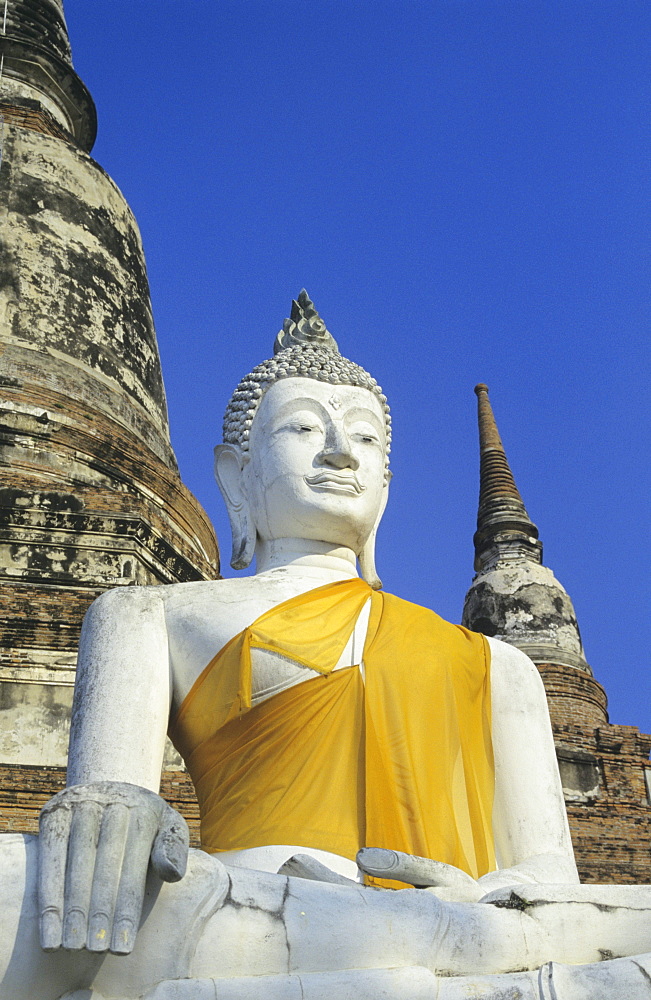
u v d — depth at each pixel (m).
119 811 5.18
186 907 5.11
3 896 5.00
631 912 5.62
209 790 6.99
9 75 24.47
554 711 18.75
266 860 6.48
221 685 7.06
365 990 4.99
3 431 19.38
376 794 6.71
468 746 7.26
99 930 4.86
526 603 20.52
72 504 17.97
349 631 7.34
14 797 13.72
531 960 5.41
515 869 6.78
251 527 8.26
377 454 8.38
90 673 7.05
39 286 21.39
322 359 8.53
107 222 23.28
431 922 5.35
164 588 7.51
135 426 21.36
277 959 5.14
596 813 17.16
